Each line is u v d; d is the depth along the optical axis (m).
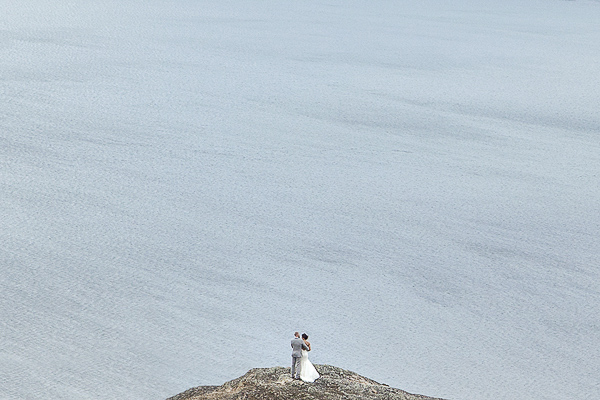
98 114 112.12
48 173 84.00
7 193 76.56
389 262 65.06
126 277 58.75
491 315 55.38
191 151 97.06
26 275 57.59
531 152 103.44
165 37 196.12
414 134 111.25
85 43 176.62
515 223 75.81
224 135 105.81
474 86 150.50
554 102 137.50
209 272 61.03
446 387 44.31
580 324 54.34
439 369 46.75
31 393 40.56
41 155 90.31
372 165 94.94
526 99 139.38
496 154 101.94
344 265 64.12
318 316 54.00
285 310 54.66
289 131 109.94
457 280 61.66
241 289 58.00
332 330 51.81
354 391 26.62
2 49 159.38
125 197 78.38
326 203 80.25
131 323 50.69
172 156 94.25
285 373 28.52
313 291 58.47
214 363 45.66
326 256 66.00
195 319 52.16
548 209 80.25
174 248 65.75
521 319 54.94
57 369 43.53
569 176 92.62
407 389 43.72
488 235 72.19
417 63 176.12
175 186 83.12
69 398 40.28
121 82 135.75
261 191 83.25
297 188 84.88
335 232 71.94
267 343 48.97
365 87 144.25
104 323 50.38
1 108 110.56
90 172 85.62
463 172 93.12
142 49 174.38
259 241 68.75
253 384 26.66
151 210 75.06
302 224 73.75
